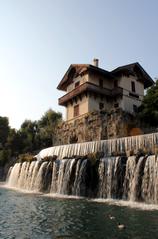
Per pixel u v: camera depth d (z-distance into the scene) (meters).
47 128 71.38
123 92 42.25
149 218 12.14
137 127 36.00
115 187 21.20
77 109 44.25
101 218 12.20
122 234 9.31
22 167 34.75
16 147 65.81
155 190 18.02
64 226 10.57
